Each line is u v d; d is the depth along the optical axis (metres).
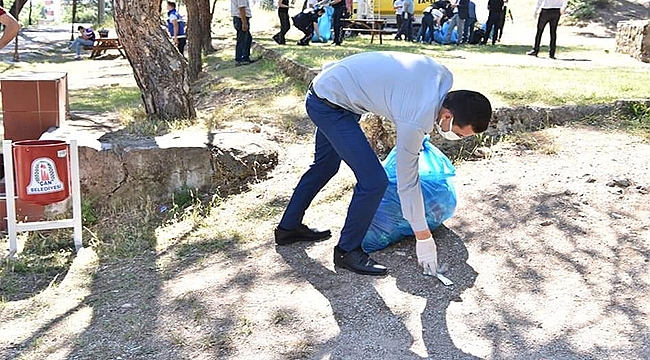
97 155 5.57
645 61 11.42
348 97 3.75
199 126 6.72
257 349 3.46
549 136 6.07
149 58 6.81
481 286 3.93
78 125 6.65
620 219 4.62
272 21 23.27
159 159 5.63
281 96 8.57
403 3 17.19
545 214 4.72
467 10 16.62
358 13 19.67
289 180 5.75
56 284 4.39
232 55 14.59
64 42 24.59
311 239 4.64
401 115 3.55
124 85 12.56
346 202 5.21
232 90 9.80
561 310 3.65
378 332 3.54
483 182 5.29
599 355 3.26
